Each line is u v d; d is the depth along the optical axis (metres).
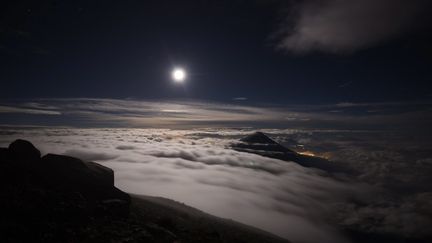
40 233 13.15
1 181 16.66
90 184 19.52
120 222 16.55
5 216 13.70
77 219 15.39
